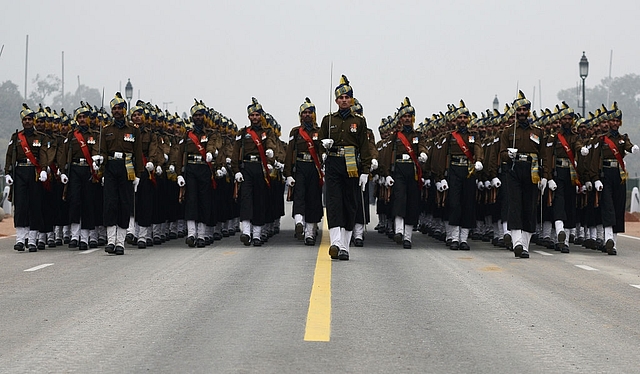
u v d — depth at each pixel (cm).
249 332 929
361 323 980
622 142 1850
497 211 2003
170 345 869
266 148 1922
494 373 774
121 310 1052
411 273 1412
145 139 1886
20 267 1495
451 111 1953
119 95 1736
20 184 1809
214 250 1816
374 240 2164
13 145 1809
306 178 1886
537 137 1723
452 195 1891
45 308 1066
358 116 1577
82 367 785
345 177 1581
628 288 1275
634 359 830
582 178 1862
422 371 777
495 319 1015
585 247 2003
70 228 1964
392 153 1914
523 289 1248
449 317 1023
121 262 1565
